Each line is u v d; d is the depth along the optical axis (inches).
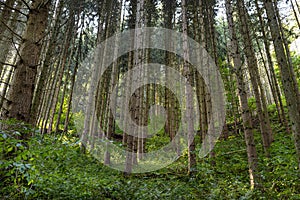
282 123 414.3
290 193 139.9
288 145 261.4
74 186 160.4
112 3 473.1
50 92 472.1
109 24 456.8
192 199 169.8
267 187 155.7
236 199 158.2
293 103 128.0
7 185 110.0
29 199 117.4
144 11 358.6
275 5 373.1
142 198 168.9
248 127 182.4
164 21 530.9
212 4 458.3
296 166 163.0
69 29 449.7
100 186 177.3
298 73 550.3
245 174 209.0
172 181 228.5
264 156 247.0
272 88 443.2
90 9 481.7
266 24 382.0
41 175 118.0
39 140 101.6
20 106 120.9
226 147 308.3
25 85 125.6
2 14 219.9
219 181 195.5
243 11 314.0
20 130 95.3
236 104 524.4
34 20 139.0
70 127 621.0
